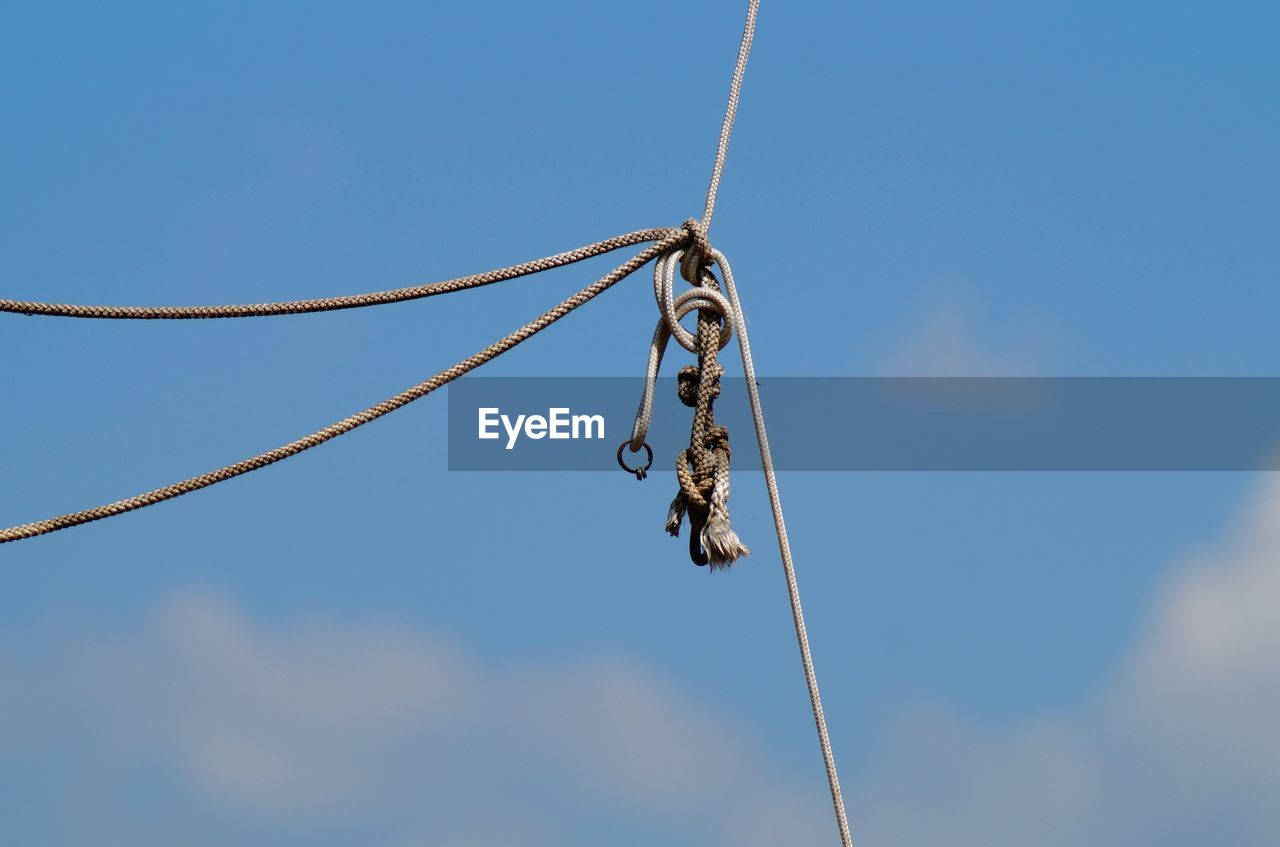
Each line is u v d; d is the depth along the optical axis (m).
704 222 24.19
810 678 23.16
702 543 23.23
